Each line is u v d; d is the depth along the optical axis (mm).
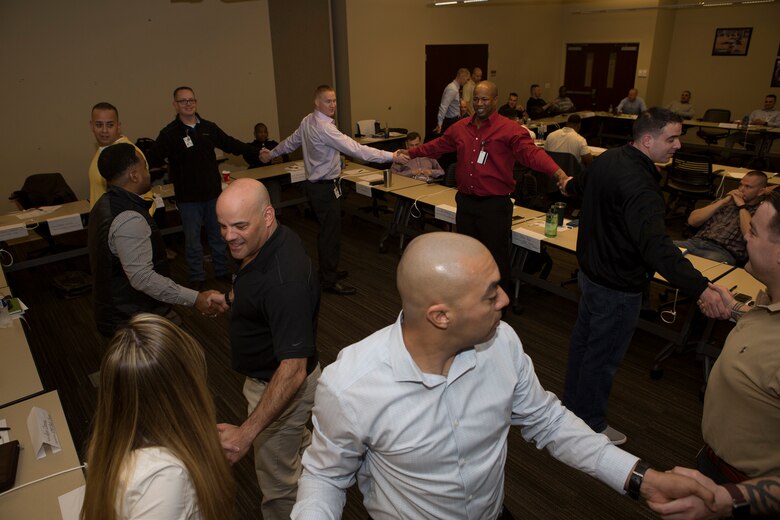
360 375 1003
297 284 1542
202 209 4316
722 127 8422
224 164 7223
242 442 1413
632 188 2020
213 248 4500
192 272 4398
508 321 3820
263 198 1578
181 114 4016
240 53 7203
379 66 8500
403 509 1078
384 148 7906
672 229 5844
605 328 2303
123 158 2092
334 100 3809
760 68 9398
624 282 2197
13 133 5820
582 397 2480
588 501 2258
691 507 1028
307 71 7941
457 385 1026
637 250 2111
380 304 4141
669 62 10586
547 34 10977
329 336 3664
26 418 1770
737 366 1222
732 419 1245
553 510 2215
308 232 5879
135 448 977
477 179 3420
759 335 1193
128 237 2070
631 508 2219
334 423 1020
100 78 6227
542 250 3643
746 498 1050
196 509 1032
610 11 9742
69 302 4309
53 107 5996
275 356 1691
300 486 1083
